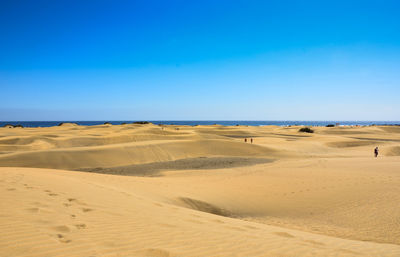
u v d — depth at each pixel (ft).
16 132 220.23
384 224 29.94
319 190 46.09
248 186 51.01
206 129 290.97
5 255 11.89
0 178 30.30
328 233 27.45
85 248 13.44
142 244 14.76
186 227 19.03
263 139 192.13
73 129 278.05
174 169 87.71
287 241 18.20
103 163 99.71
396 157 93.86
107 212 20.72
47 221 16.81
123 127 287.28
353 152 142.92
